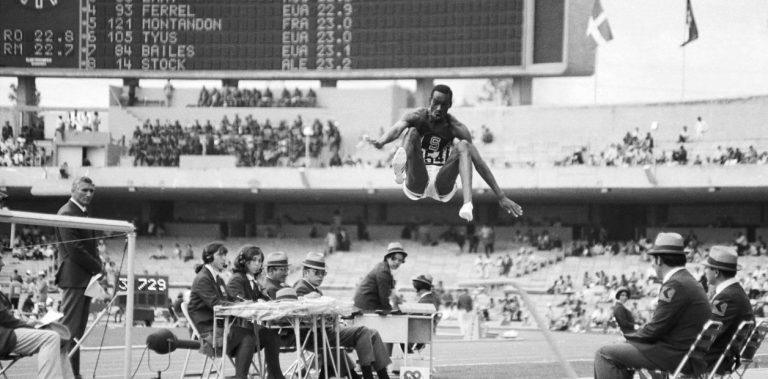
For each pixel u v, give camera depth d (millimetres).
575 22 51719
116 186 54500
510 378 18891
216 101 57875
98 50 53469
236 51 53344
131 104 58500
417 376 16281
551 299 48281
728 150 50344
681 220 56594
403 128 12703
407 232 57000
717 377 13812
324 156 56562
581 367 21938
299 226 59469
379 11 52531
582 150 54469
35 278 28234
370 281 17281
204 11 53344
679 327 12242
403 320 16531
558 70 51812
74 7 53344
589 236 52969
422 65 52406
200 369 19625
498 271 51906
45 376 11484
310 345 15141
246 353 14023
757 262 48531
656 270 12609
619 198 54594
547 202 57438
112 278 43406
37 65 53375
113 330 32906
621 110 55375
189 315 14617
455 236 56188
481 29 52094
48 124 61281
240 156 55812
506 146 56656
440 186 12953
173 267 55031
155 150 56031
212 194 56875
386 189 53562
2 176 54312
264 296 15445
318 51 52969
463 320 38031
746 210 55094
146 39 53438
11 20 53250
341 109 57594
